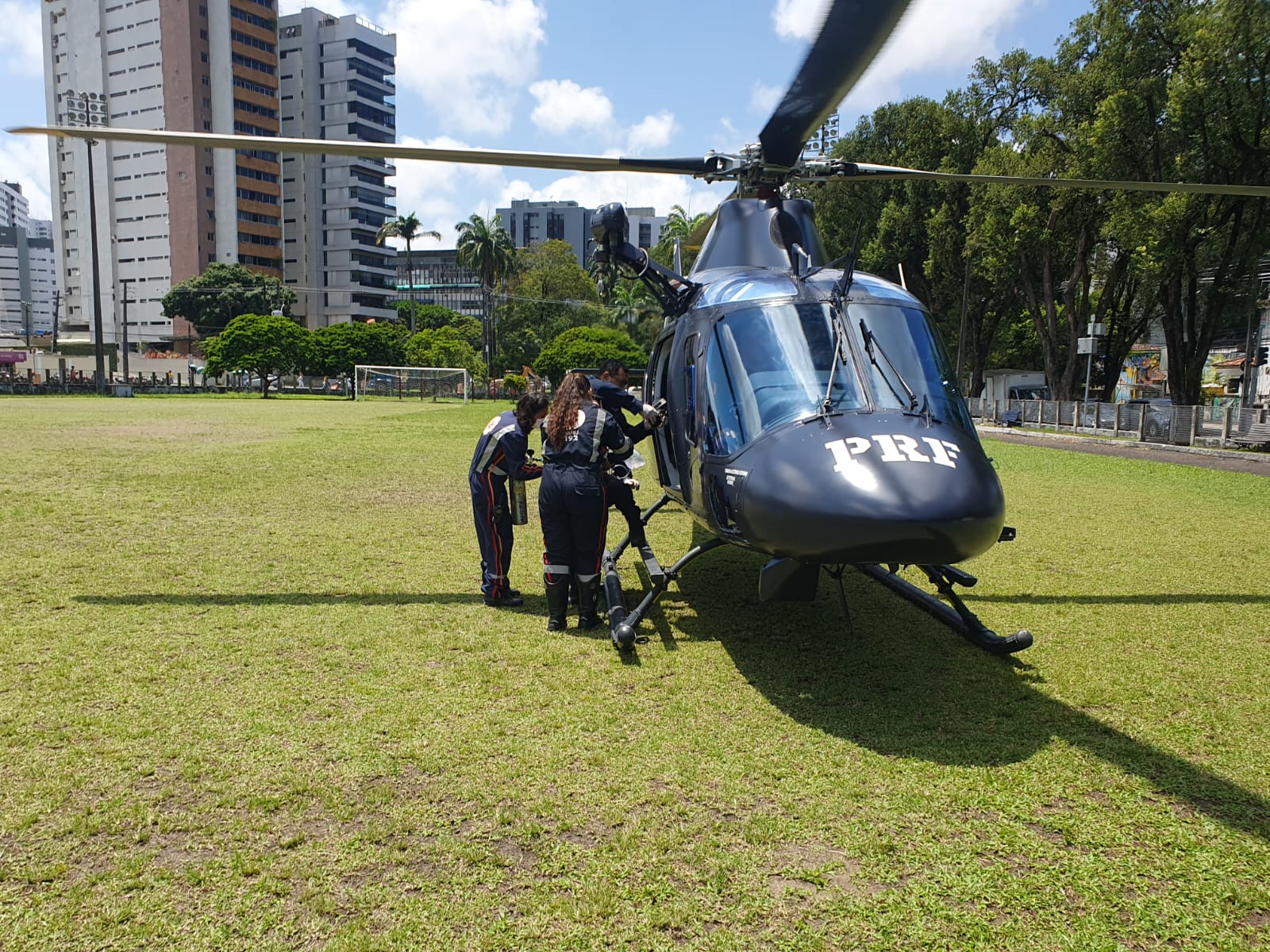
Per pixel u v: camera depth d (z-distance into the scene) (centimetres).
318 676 380
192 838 249
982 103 3095
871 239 3425
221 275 8169
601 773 294
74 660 391
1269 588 573
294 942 206
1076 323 2856
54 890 222
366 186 10244
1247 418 1852
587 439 446
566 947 206
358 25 9925
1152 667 412
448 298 14362
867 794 283
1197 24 1955
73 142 9150
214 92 8738
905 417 372
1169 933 215
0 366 6322
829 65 350
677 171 514
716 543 446
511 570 603
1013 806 277
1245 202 2114
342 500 891
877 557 328
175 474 1058
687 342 472
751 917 219
